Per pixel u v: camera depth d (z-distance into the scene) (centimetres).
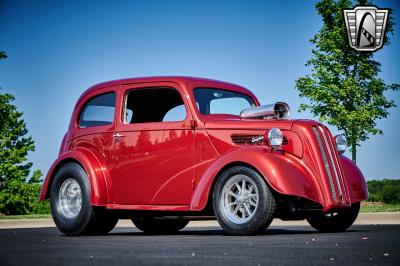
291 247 377
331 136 573
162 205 589
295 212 557
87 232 628
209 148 571
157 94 618
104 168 626
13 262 309
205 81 629
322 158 549
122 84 643
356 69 2070
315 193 531
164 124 598
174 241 463
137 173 604
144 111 618
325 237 479
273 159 522
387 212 1023
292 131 554
